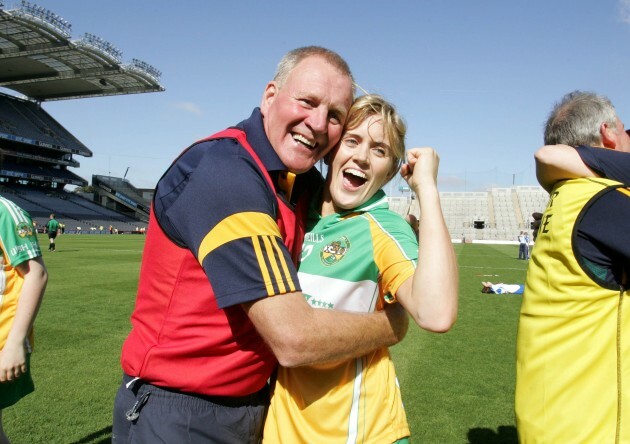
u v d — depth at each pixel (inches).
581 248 79.2
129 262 750.5
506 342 301.0
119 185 2999.5
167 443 71.1
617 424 75.2
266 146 73.3
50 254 898.7
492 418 183.3
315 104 73.6
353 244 77.4
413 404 196.9
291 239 75.7
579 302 79.4
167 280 70.6
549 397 80.4
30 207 2220.7
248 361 72.2
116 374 222.5
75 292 452.8
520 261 1072.2
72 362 239.9
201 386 70.9
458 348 285.4
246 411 76.4
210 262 63.2
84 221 2322.8
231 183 65.2
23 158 2438.5
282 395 78.0
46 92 2405.3
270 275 62.3
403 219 81.7
